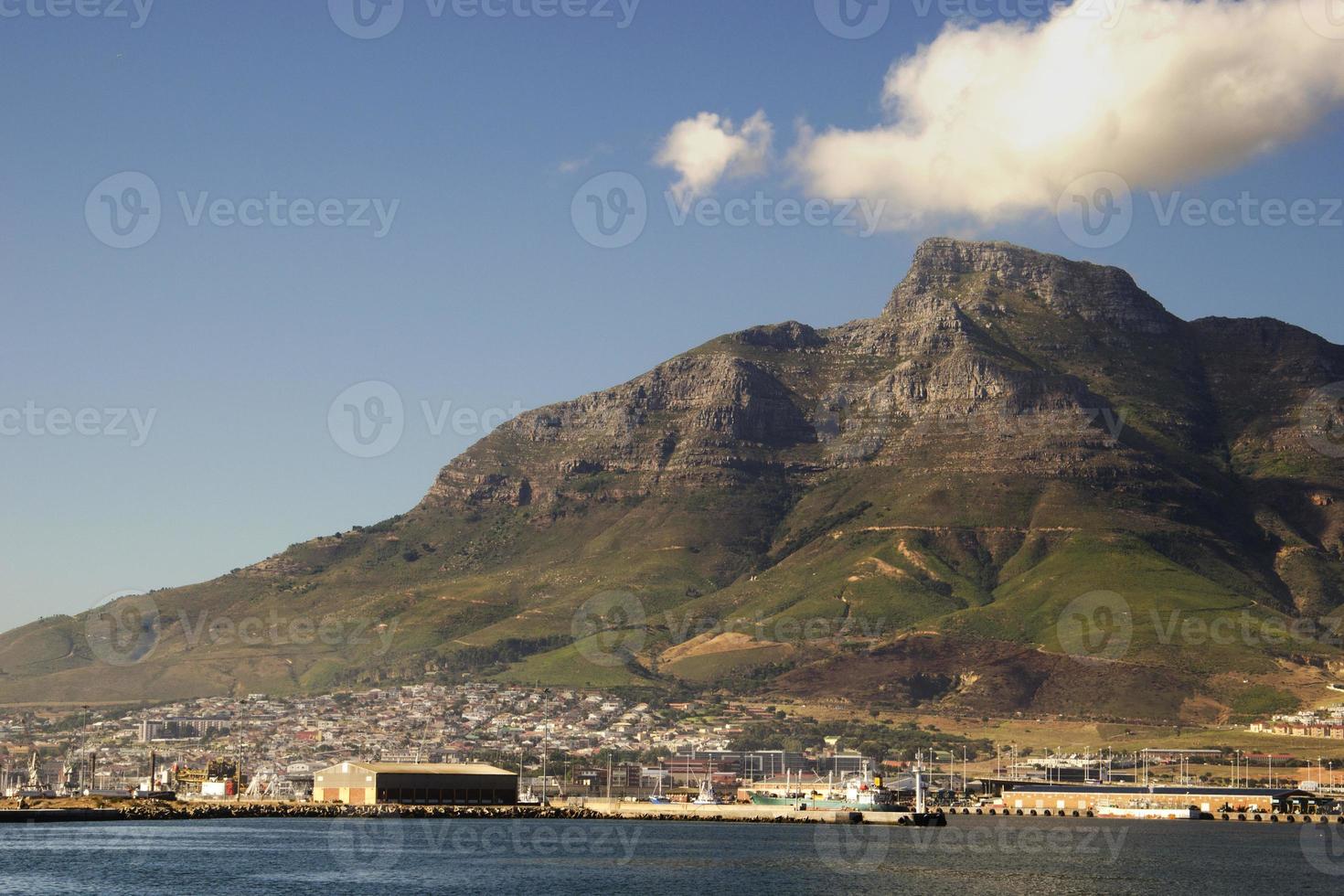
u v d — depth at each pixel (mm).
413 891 189500
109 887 183375
